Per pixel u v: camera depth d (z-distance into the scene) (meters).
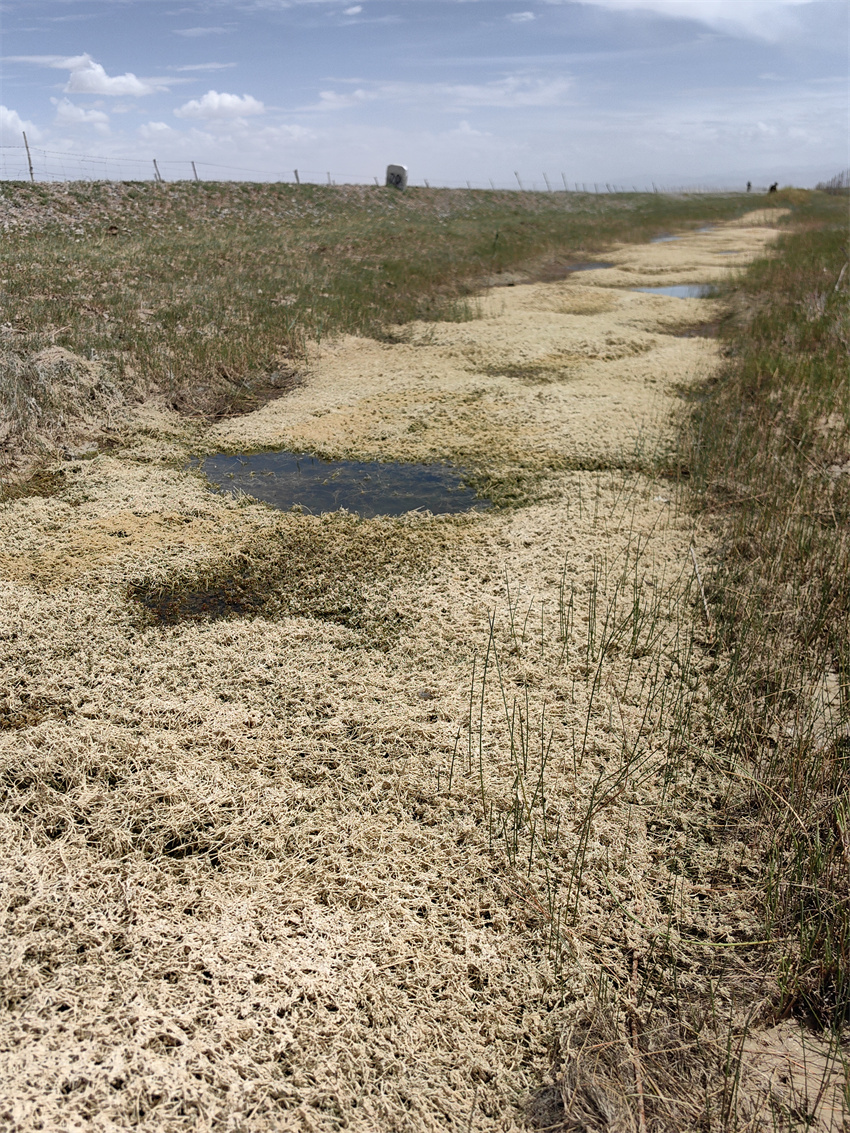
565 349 10.27
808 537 5.16
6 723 3.50
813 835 2.97
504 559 5.10
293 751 3.37
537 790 3.17
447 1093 2.13
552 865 2.85
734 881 2.82
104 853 2.84
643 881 2.81
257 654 4.07
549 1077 2.18
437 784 3.20
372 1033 2.25
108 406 7.54
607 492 6.12
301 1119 2.03
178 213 19.98
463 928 2.60
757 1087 2.15
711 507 5.82
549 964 2.48
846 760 3.26
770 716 3.60
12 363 7.52
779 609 4.46
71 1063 2.09
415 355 10.13
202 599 4.66
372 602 4.62
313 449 7.16
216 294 11.89
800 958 2.48
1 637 4.10
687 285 15.89
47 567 4.86
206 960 2.41
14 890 2.63
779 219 30.48
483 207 30.31
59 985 2.32
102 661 3.94
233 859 2.82
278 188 24.70
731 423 7.29
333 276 14.38
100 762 3.23
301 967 2.42
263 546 5.30
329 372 9.39
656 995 2.42
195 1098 2.04
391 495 6.21
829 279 13.21
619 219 30.08
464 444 7.23
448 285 14.89
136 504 5.82
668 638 4.26
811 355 9.30
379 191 28.38
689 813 3.12
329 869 2.80
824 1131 2.04
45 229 16.17
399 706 3.68
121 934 2.51
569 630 4.29
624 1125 2.06
